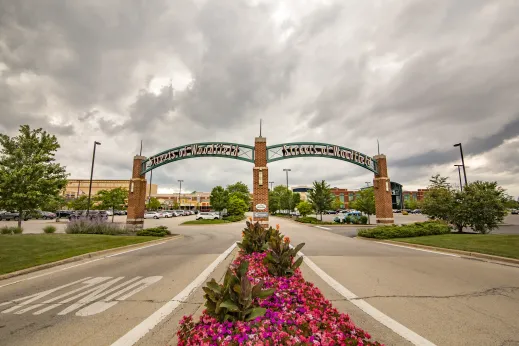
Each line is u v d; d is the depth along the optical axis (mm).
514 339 3713
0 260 8891
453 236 14602
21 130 16625
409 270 7977
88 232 18250
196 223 34562
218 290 3592
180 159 23297
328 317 3676
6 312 4852
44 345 3641
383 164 24188
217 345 2873
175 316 4609
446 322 4273
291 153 22672
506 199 16922
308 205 42844
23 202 15594
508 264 8750
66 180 17500
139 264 9195
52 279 7238
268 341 2861
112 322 4379
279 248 6043
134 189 23375
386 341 3652
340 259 9812
